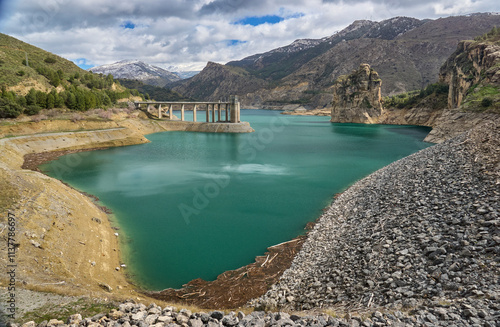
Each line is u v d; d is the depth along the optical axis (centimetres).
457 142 4178
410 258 1777
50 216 2852
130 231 3662
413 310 1219
